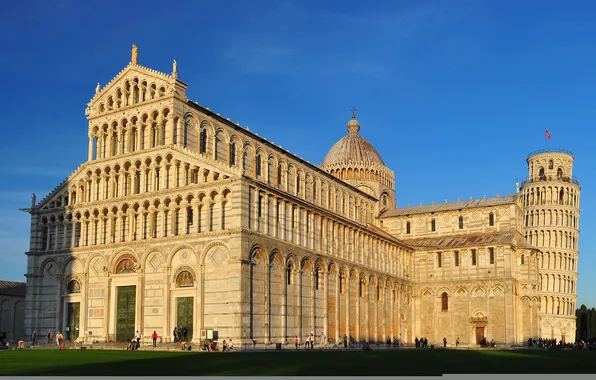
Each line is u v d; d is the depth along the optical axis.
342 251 109.88
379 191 153.38
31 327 99.06
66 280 97.69
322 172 126.56
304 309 95.31
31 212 103.00
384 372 43.75
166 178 90.62
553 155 189.50
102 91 100.06
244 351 75.31
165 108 92.19
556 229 183.62
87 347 83.94
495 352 85.69
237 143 103.50
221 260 83.19
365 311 115.56
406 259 136.62
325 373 42.38
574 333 182.50
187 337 84.19
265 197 89.00
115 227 94.69
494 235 136.12
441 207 147.75
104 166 97.44
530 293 131.88
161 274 88.06
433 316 134.88
